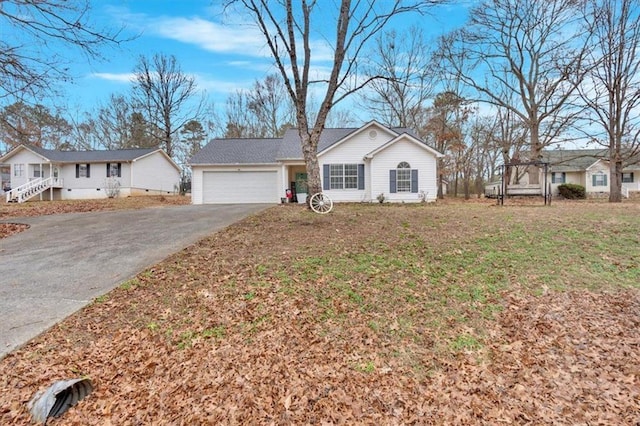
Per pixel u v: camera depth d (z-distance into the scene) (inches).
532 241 274.7
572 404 114.3
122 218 438.0
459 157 1047.0
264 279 206.2
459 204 631.8
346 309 175.2
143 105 1349.7
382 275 213.0
